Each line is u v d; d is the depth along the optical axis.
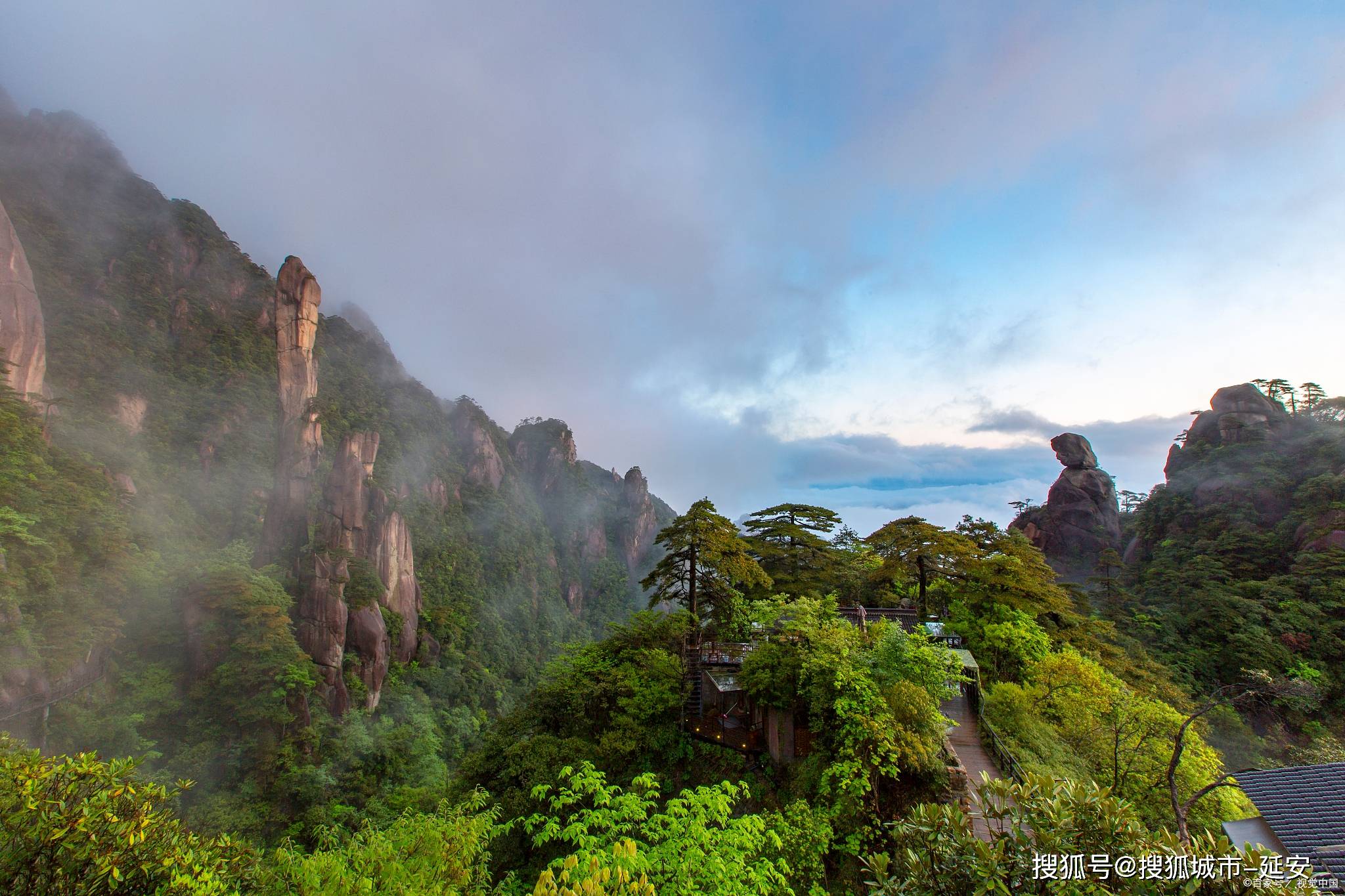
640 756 20.44
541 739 20.89
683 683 22.66
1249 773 13.10
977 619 28.56
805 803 14.76
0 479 33.50
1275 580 49.59
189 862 6.06
